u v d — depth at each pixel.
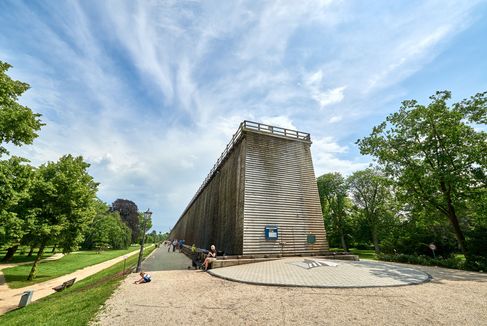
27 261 32.31
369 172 40.12
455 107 19.94
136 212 77.06
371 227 39.53
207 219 30.95
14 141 14.54
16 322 7.68
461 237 18.39
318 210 20.33
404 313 6.42
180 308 7.11
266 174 19.67
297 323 5.86
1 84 13.51
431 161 20.36
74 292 12.68
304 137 23.30
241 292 8.62
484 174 17.72
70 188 20.50
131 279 12.05
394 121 22.55
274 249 17.22
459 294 8.20
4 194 13.02
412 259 20.06
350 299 7.61
